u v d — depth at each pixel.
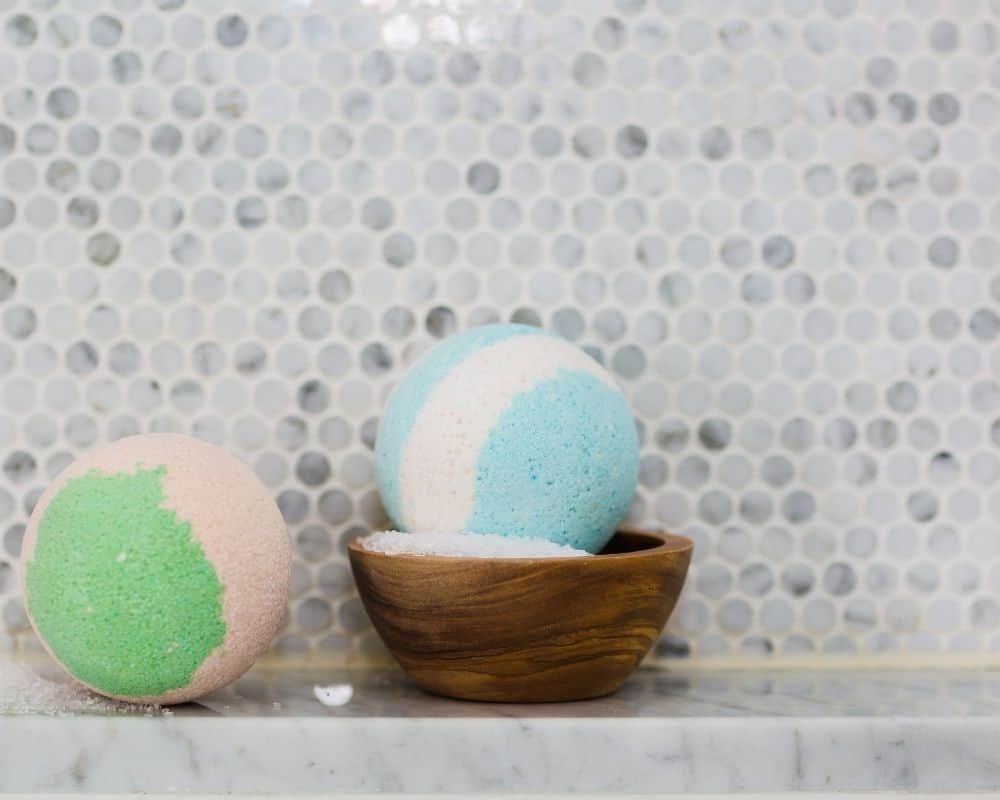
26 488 0.71
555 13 0.72
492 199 0.72
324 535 0.71
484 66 0.72
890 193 0.74
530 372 0.58
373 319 0.72
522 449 0.57
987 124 0.73
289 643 0.70
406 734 0.53
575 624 0.54
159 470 0.53
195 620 0.52
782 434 0.73
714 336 0.73
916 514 0.73
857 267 0.73
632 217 0.72
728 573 0.72
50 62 0.71
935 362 0.73
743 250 0.73
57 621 0.52
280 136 0.71
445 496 0.58
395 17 0.72
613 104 0.72
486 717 0.55
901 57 0.74
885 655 0.72
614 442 0.59
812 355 0.73
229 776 0.53
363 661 0.70
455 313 0.72
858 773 0.55
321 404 0.71
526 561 0.53
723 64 0.73
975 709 0.58
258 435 0.71
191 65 0.71
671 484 0.72
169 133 0.71
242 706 0.58
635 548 0.66
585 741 0.54
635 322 0.72
